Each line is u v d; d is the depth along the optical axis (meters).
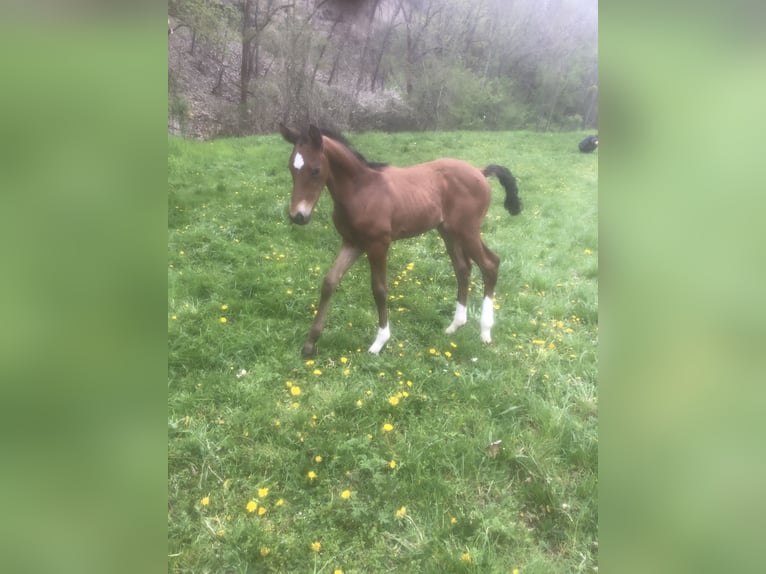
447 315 3.72
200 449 2.34
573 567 1.93
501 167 3.54
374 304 3.74
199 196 4.54
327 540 2.00
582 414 2.69
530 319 3.55
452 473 2.33
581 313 3.59
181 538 1.97
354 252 3.20
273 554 1.93
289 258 4.16
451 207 3.37
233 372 2.92
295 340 3.24
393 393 2.78
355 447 2.40
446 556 1.92
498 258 3.48
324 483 2.24
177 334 3.09
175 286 3.53
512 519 2.11
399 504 2.15
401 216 3.14
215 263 3.90
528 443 2.46
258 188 4.75
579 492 2.21
